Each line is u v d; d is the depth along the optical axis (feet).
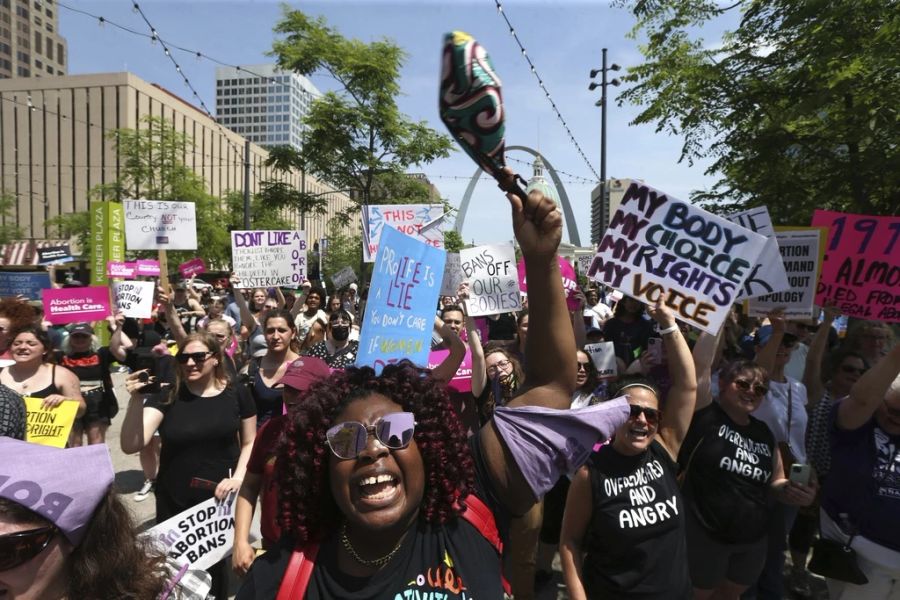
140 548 5.15
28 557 4.40
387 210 25.41
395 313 8.95
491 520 5.08
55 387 14.42
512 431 5.09
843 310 15.90
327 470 5.03
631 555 9.04
